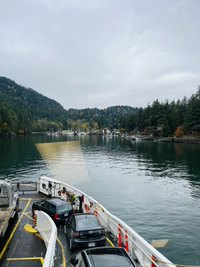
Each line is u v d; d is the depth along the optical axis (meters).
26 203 21.20
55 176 38.81
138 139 162.12
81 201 18.45
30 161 64.38
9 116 164.62
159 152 90.00
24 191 25.00
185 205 29.61
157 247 18.91
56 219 15.32
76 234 11.95
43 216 13.83
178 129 139.00
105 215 15.30
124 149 102.88
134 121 196.00
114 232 13.90
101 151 95.19
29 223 16.31
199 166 59.16
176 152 88.56
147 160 70.62
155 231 21.92
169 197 33.22
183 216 25.70
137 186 39.75
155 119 160.75
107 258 7.75
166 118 150.75
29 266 11.09
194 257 17.52
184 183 41.91
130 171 53.56
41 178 24.52
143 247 10.55
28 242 13.49
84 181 40.38
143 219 24.91
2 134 156.50
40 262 11.42
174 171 53.22
